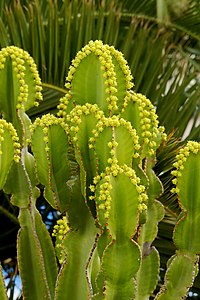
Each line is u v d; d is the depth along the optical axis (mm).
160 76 3080
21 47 2846
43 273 1451
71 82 1454
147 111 1457
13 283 2623
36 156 1423
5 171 1394
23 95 1475
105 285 1283
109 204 1267
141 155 1401
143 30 3029
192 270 1362
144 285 1401
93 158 1354
